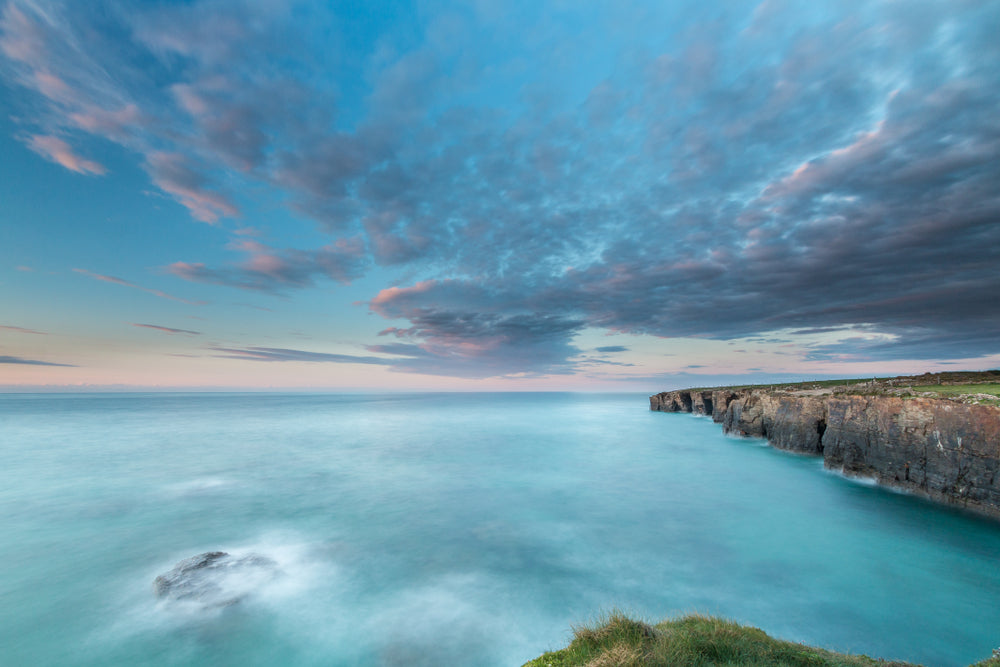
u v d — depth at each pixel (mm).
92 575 21641
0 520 30500
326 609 18453
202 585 19781
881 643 15906
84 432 80312
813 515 30516
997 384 36844
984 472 26844
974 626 16875
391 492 38688
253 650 15680
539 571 22391
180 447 63188
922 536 25828
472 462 53156
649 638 9305
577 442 70062
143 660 15188
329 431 86312
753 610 18312
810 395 52219
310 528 29078
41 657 15398
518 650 15672
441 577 21656
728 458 53344
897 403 34375
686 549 25188
